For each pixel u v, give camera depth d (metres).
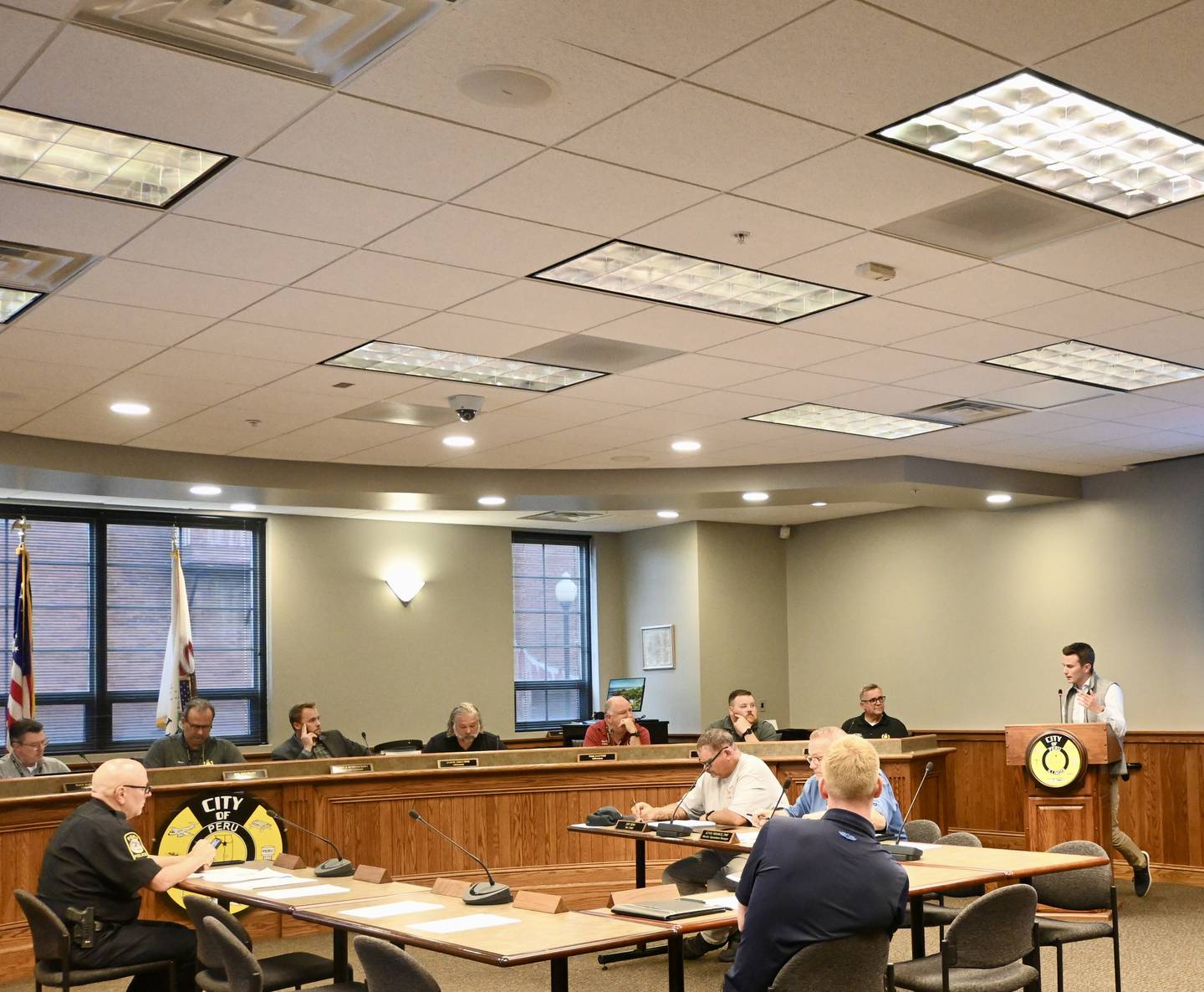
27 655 9.67
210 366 6.24
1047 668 10.43
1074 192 4.26
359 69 3.30
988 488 9.58
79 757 10.39
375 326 5.65
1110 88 3.50
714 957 6.79
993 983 4.21
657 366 6.47
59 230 4.41
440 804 7.79
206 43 3.19
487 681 12.46
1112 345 6.24
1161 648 9.58
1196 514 9.38
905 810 8.22
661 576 13.05
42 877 4.80
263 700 11.29
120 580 10.84
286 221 4.37
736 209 4.33
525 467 9.29
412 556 12.16
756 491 9.47
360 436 8.00
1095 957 6.52
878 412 7.66
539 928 3.69
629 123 3.64
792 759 8.26
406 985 3.38
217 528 11.28
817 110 3.58
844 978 3.36
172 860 4.92
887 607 11.97
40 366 6.15
